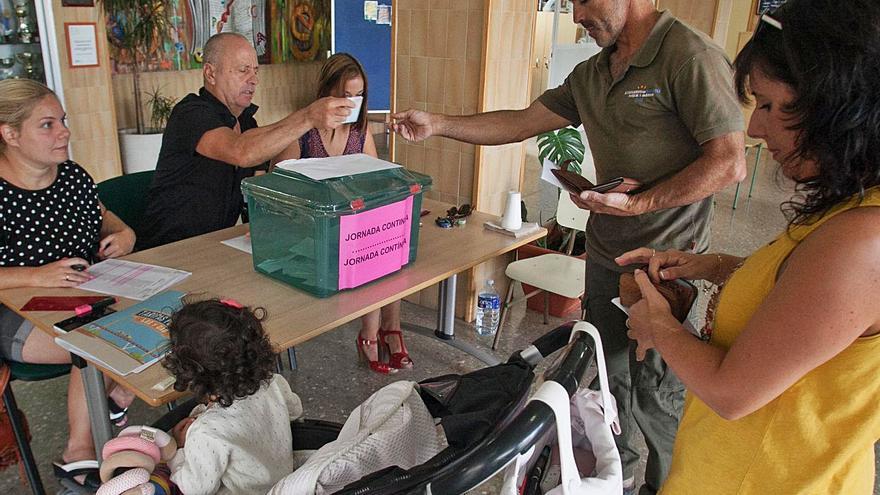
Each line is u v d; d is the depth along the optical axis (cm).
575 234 341
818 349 75
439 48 287
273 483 127
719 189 150
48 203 184
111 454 125
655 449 179
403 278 182
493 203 307
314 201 157
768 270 85
